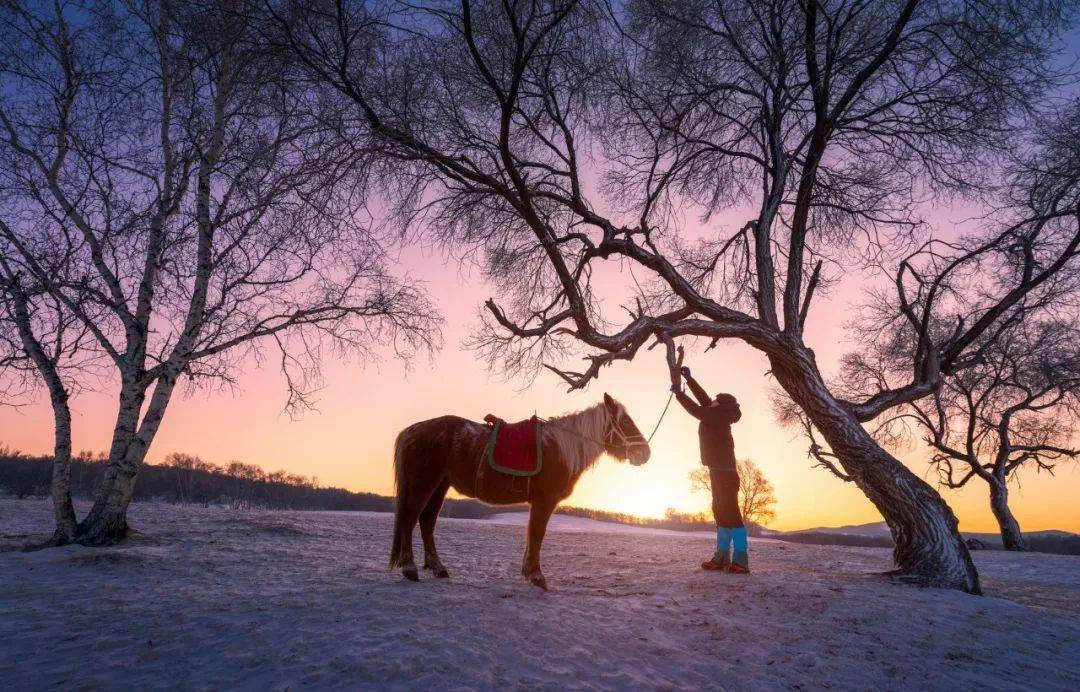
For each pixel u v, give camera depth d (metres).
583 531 19.58
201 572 7.28
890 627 5.23
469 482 6.57
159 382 10.52
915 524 8.31
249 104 8.91
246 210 9.66
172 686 3.51
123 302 10.55
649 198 10.25
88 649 4.11
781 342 9.46
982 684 4.14
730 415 7.84
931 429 22.62
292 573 7.23
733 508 7.67
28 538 10.44
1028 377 21.09
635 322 9.27
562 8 6.21
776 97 9.44
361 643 4.16
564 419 6.86
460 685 3.56
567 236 9.56
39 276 9.64
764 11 9.18
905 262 10.39
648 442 7.01
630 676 3.89
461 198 9.27
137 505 17.75
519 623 4.79
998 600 7.17
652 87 10.02
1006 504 21.72
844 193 11.07
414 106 7.16
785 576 7.41
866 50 8.59
